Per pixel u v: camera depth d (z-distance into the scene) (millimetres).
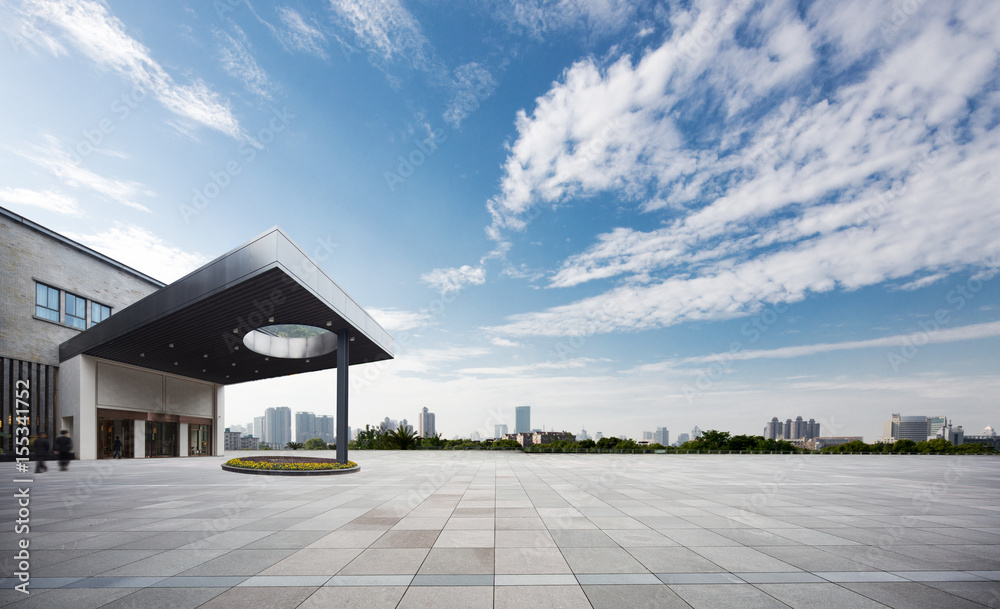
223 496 10508
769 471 18922
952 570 5031
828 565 5172
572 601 4078
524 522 7434
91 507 8945
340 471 16438
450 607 3930
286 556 5422
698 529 6965
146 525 7160
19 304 24344
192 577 4680
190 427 34469
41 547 5824
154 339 22484
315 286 16984
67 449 18578
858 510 8820
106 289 30203
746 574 4840
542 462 24109
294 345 26953
